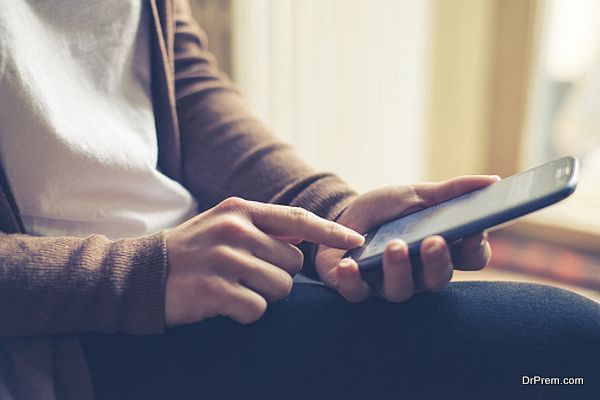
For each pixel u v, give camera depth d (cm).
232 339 45
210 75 72
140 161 59
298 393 44
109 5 59
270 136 68
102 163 56
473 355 43
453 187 54
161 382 45
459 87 179
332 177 63
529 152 183
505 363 43
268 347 45
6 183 52
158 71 64
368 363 44
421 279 46
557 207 181
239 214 49
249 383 45
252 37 144
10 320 44
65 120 55
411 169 179
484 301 46
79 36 58
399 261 43
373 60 162
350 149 165
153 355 45
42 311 44
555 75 179
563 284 168
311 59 153
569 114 181
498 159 183
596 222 178
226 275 45
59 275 44
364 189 170
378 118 167
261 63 146
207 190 68
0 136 52
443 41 175
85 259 45
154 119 65
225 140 67
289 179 63
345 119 162
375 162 170
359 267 45
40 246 46
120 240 48
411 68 170
